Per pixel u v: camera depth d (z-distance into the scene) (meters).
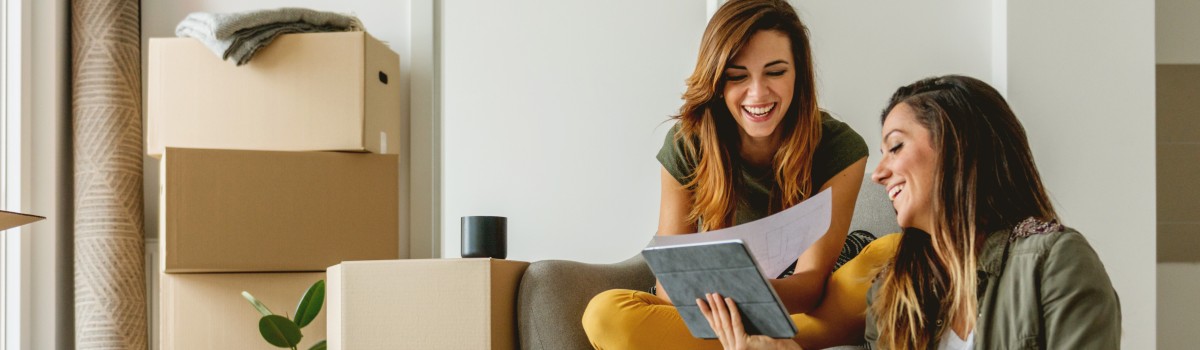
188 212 2.60
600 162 3.17
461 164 3.18
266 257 2.67
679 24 3.19
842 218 1.94
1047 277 1.37
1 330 2.87
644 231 3.15
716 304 1.55
